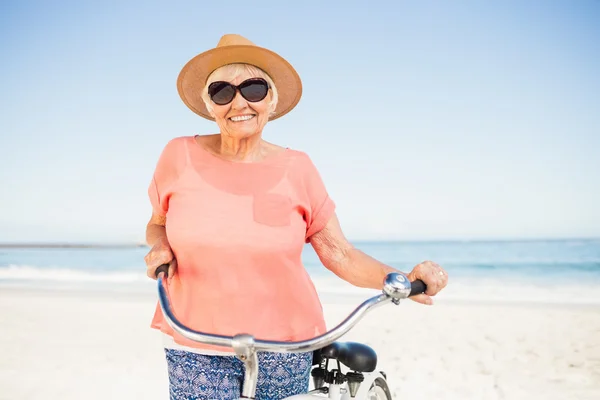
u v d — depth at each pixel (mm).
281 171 2250
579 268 27047
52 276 26828
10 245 51250
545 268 27344
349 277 2381
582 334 9680
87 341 8945
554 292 19828
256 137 2281
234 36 2377
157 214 2482
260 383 2152
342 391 2500
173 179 2287
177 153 2309
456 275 25875
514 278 24328
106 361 7609
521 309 12711
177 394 2166
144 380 6699
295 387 2207
